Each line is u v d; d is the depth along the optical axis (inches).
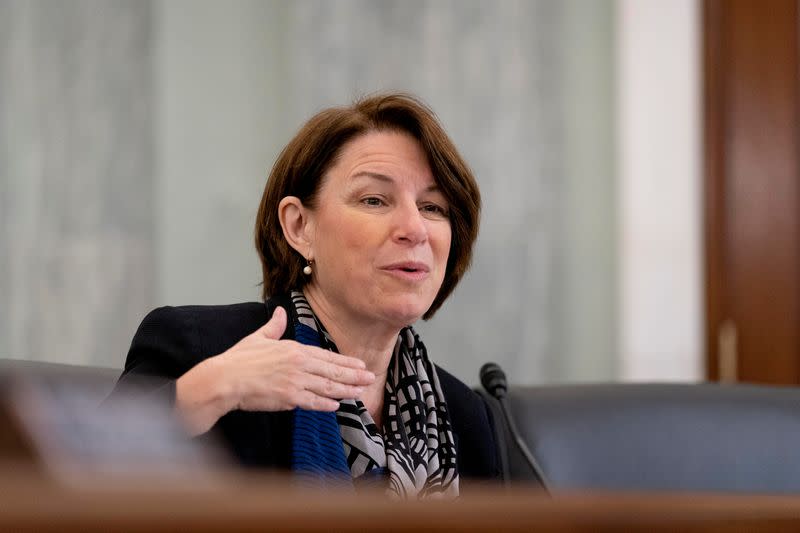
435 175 251.4
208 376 196.5
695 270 626.2
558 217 628.1
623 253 622.5
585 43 628.4
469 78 626.8
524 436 275.7
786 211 622.5
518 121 626.8
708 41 625.0
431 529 42.7
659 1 622.5
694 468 277.6
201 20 629.0
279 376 196.7
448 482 254.1
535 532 44.4
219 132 630.5
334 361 202.7
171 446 48.2
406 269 243.3
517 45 626.8
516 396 284.4
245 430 231.5
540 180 626.8
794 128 622.5
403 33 628.4
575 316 628.4
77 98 624.4
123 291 625.6
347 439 240.2
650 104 624.4
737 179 626.2
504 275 626.2
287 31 631.8
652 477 276.1
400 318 244.4
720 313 625.6
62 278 626.2
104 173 624.4
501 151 626.2
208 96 629.0
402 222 241.9
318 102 623.2
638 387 291.7
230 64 631.8
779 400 290.2
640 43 624.4
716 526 48.3
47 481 39.9
